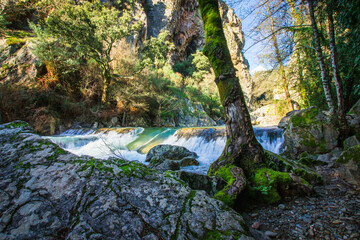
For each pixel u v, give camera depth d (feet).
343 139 13.87
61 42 47.73
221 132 24.54
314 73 24.50
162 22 104.88
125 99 52.29
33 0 61.16
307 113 15.96
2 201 4.07
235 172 8.49
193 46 135.33
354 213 6.15
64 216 3.99
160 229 3.94
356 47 14.29
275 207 7.35
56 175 4.85
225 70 10.03
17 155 5.35
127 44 65.05
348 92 18.88
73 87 50.37
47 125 37.78
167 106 63.57
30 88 40.96
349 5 12.68
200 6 11.23
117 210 4.19
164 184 5.24
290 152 16.14
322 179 9.35
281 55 19.74
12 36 50.06
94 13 47.60
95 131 37.83
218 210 4.72
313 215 6.39
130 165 5.80
